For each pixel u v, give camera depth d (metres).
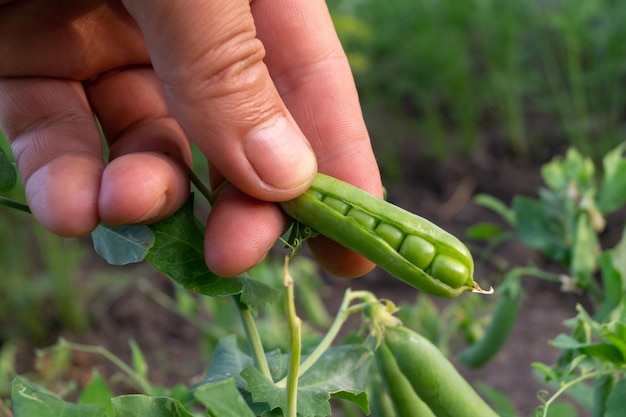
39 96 0.44
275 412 0.39
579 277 0.55
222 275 0.38
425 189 1.15
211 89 0.37
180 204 0.38
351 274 0.43
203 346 0.73
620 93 1.22
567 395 0.71
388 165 1.18
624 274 0.51
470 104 1.21
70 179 0.37
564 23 1.13
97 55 0.45
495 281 0.88
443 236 0.37
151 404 0.36
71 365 0.83
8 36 0.44
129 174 0.36
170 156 0.38
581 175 0.57
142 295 0.95
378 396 0.45
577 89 1.16
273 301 0.39
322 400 0.39
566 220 0.57
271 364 0.42
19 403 0.34
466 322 0.59
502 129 1.26
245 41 0.37
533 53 1.28
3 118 0.44
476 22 1.24
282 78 0.44
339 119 0.44
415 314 0.59
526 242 0.58
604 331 0.42
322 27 0.44
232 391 0.34
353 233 0.38
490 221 1.05
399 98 1.33
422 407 0.42
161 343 0.87
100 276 0.97
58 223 0.36
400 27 1.21
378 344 0.42
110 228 0.38
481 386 0.51
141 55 0.45
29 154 0.42
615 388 0.42
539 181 1.12
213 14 0.36
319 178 0.38
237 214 0.38
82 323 0.90
